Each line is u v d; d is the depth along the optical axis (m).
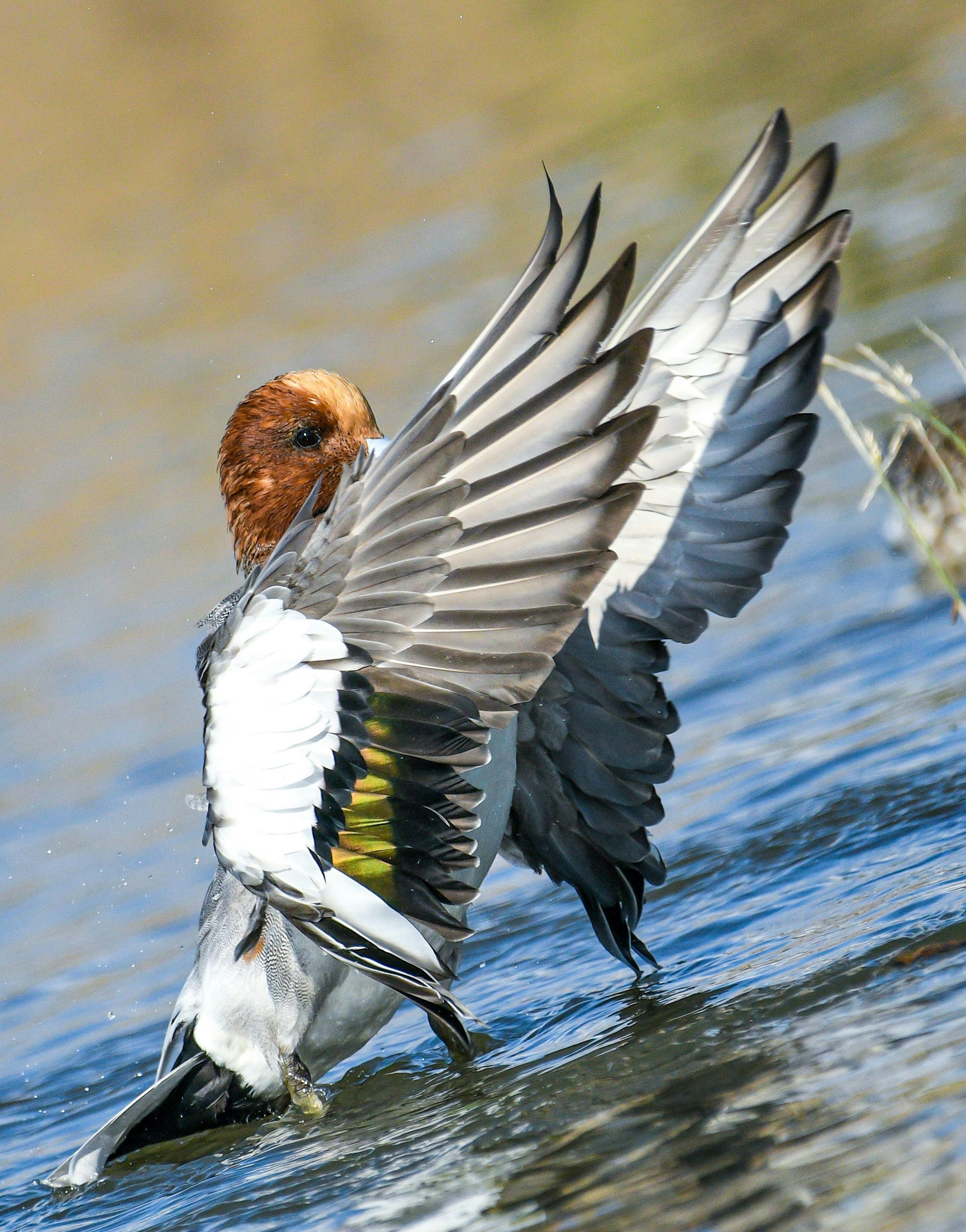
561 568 5.95
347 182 31.30
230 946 7.08
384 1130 6.35
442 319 22.00
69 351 27.39
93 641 16.30
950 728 8.93
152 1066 8.09
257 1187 6.07
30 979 9.62
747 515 7.52
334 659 6.09
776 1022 6.00
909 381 8.20
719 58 31.56
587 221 5.91
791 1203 4.51
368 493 6.12
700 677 11.57
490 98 33.72
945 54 26.77
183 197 33.62
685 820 8.98
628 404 7.23
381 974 6.33
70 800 12.66
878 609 11.59
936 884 6.97
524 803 7.86
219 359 24.28
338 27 39.59
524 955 8.22
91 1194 6.52
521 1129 5.79
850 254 19.20
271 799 6.22
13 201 35.03
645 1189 4.90
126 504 20.36
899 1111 4.84
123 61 39.88
